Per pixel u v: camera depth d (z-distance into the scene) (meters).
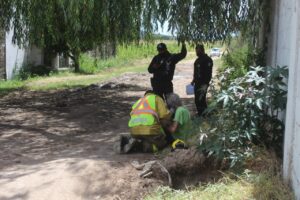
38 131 9.58
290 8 6.22
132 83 20.03
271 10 8.23
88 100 14.60
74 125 10.29
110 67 30.75
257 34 8.84
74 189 5.75
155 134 7.07
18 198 5.52
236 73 9.19
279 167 5.52
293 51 4.95
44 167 6.48
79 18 10.42
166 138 7.23
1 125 10.27
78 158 6.92
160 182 5.96
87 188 5.79
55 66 27.02
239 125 5.83
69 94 16.39
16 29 12.30
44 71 25.34
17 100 14.92
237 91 6.04
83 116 11.49
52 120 10.96
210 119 6.32
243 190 5.05
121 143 7.31
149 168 6.09
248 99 5.77
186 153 6.25
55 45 25.53
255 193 4.90
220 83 7.55
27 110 12.57
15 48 23.34
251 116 5.80
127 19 9.81
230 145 5.85
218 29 8.79
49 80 22.78
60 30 12.86
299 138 4.50
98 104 13.61
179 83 19.67
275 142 5.98
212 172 6.07
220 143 5.78
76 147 8.04
